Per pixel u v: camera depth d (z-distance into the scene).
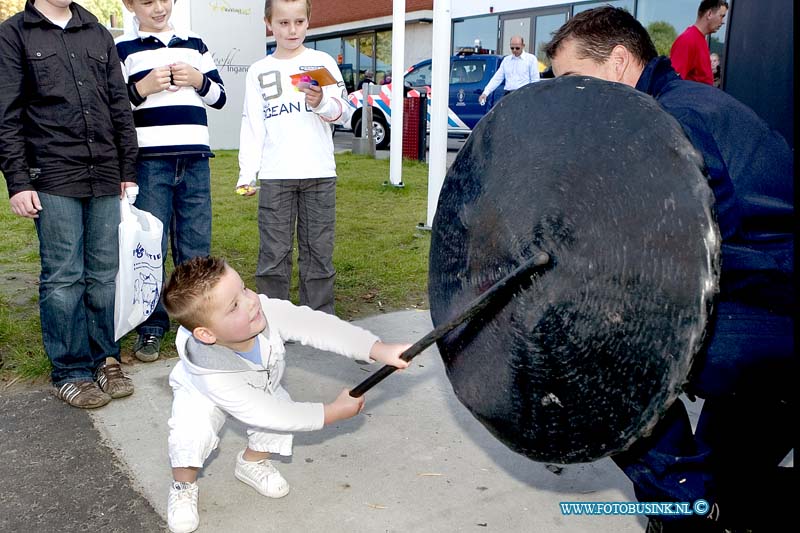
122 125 3.37
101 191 3.28
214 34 13.36
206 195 3.96
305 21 3.90
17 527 2.43
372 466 2.88
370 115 13.41
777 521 2.01
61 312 3.28
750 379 1.93
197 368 2.31
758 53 2.61
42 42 3.08
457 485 2.76
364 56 22.55
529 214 1.84
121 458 2.88
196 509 2.49
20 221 7.59
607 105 1.78
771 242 1.92
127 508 2.56
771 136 1.98
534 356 1.79
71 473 2.76
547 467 2.90
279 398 2.58
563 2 14.05
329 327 2.51
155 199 3.74
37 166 3.15
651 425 1.65
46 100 3.10
